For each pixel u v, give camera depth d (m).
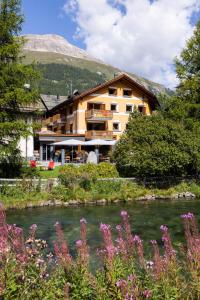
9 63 26.91
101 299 5.15
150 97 59.97
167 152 29.91
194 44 38.47
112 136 55.84
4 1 26.77
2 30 26.69
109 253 5.54
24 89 27.45
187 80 37.84
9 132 26.64
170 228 16.88
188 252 6.19
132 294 5.01
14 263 5.42
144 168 30.36
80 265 5.77
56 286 5.62
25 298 5.08
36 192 25.59
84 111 56.88
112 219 19.45
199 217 19.41
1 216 5.86
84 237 6.07
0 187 24.75
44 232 16.08
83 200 25.22
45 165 40.16
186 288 5.70
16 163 28.05
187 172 32.69
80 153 46.62
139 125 32.19
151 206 24.00
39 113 28.66
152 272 5.70
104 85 56.59
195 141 31.31
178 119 36.53
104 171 30.47
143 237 15.09
